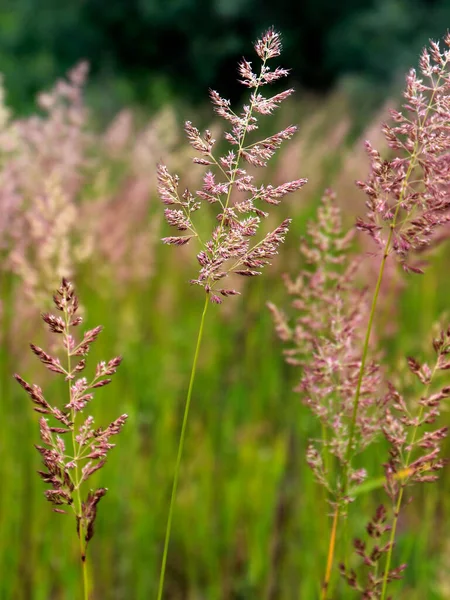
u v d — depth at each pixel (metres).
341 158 7.61
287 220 1.50
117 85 17.00
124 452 4.03
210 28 19.42
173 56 19.84
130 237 4.82
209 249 1.52
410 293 5.11
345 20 19.42
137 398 4.59
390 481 1.73
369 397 1.94
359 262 2.38
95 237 4.18
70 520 3.56
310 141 8.07
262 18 19.38
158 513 4.05
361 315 2.22
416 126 1.58
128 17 19.39
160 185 1.52
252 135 9.46
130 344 4.78
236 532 4.05
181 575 3.97
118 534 4.00
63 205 3.00
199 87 19.47
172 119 5.14
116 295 4.83
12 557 3.44
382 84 17.19
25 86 16.12
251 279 5.39
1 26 19.06
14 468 3.64
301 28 19.72
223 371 5.21
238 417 4.88
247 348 5.19
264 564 3.74
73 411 1.49
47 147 3.70
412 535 3.19
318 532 3.21
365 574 3.10
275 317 2.40
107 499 3.76
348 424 1.92
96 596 3.73
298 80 19.94
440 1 18.86
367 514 3.59
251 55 19.36
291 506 3.89
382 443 3.23
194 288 5.74
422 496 3.69
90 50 19.27
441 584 3.28
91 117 7.95
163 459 4.21
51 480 1.50
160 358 5.05
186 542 3.87
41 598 3.42
